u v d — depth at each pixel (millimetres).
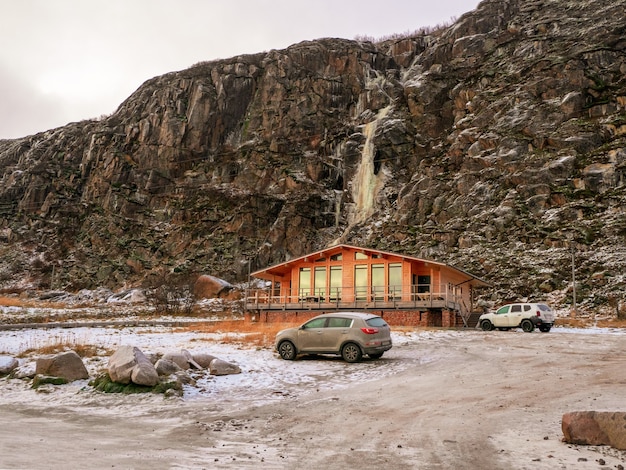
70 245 94125
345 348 18672
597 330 32250
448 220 70250
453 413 11414
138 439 9594
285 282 43062
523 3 104125
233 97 110125
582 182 63156
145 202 98688
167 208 96000
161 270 82750
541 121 73812
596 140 68125
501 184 69188
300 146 101500
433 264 37594
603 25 85875
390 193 85438
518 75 85625
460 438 9375
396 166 90375
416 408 12055
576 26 90375
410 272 38312
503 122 77000
